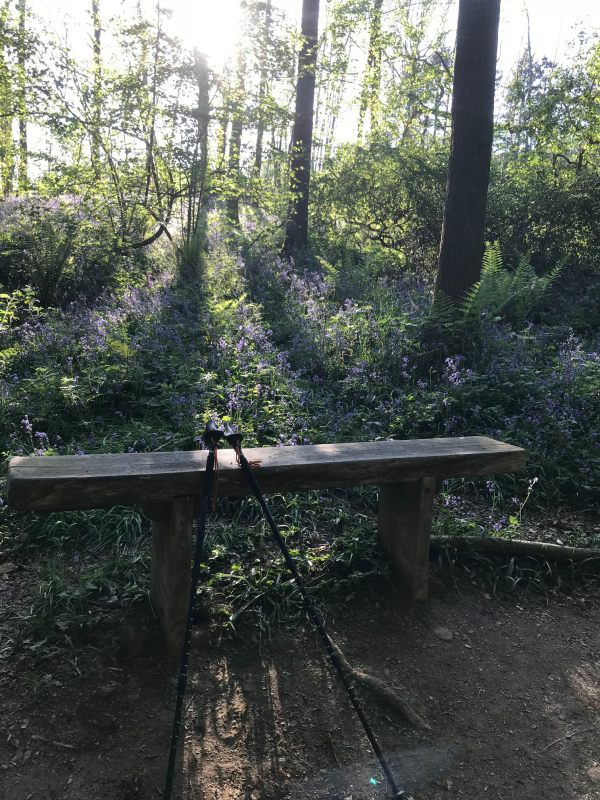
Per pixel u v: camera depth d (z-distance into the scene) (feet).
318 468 10.46
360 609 11.66
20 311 26.37
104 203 36.47
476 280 25.22
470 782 8.26
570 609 12.41
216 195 43.55
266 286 32.99
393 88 56.85
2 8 33.04
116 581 11.55
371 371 22.36
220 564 12.26
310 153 45.52
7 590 11.29
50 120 34.60
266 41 37.24
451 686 10.03
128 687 9.37
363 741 8.83
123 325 24.09
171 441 16.35
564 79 45.50
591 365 21.75
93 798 7.65
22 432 16.71
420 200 44.34
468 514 15.14
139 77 35.37
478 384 21.09
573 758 8.78
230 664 10.02
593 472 16.94
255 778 8.09
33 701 8.96
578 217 39.68
